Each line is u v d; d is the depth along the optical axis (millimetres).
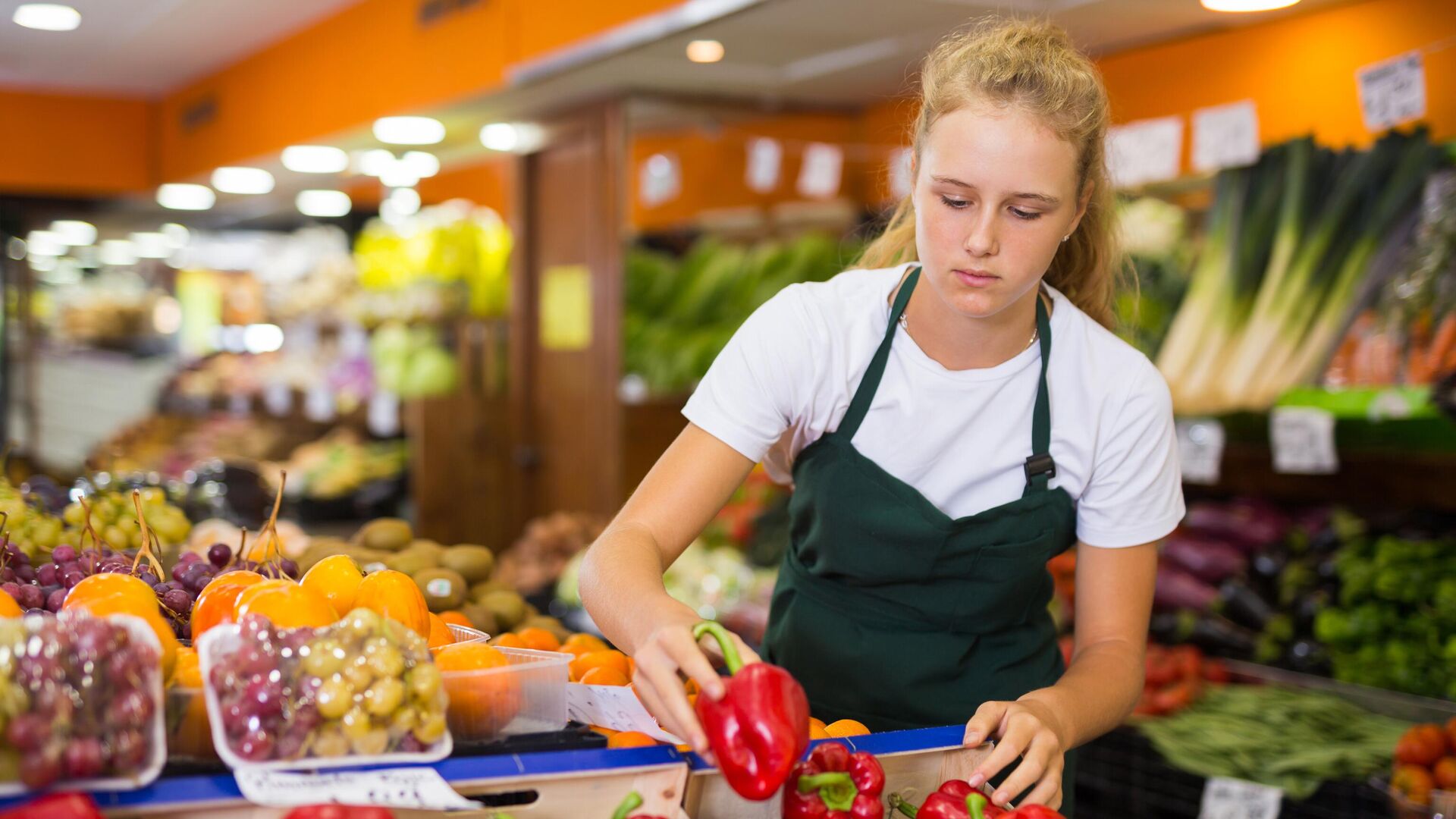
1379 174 3393
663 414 5020
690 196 5387
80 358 8328
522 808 1210
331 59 5488
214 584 1431
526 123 5250
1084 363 1693
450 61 4672
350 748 1154
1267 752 2896
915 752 1383
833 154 4781
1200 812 2861
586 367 5113
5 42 6035
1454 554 3240
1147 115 4004
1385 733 2939
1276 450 3455
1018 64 1371
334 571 1505
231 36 5918
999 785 1586
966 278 1402
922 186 1433
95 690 1072
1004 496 1725
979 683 1791
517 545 5180
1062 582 3832
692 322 5207
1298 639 3428
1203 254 3775
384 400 6055
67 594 1465
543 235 5348
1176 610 3645
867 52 4078
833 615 1806
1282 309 3562
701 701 1216
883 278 1717
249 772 1122
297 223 8727
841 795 1274
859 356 1677
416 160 6348
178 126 7242
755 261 5180
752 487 4668
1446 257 3221
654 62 4250
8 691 1031
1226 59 3742
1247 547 3662
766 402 1640
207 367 8203
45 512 2156
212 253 8797
